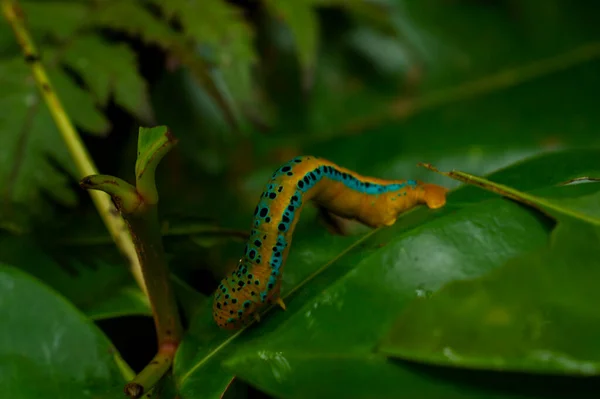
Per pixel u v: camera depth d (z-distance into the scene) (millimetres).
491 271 200
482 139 323
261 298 212
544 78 341
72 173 256
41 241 247
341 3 298
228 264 243
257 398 227
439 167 318
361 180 229
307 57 278
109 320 244
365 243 221
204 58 267
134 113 257
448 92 342
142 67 281
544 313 192
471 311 193
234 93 267
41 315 213
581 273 196
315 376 196
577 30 355
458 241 204
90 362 213
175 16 273
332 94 338
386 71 344
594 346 189
